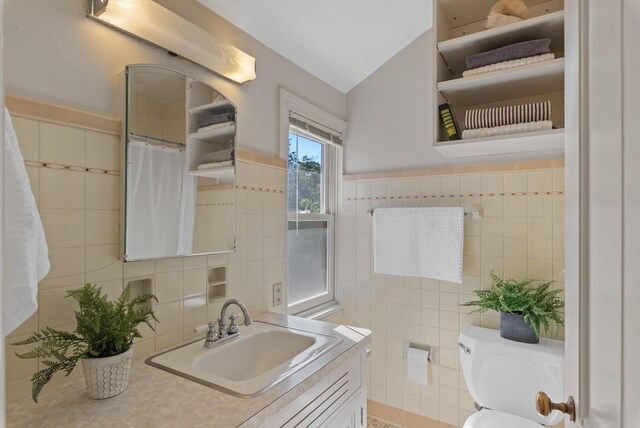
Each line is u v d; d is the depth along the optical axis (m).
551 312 1.60
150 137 1.23
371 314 2.26
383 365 2.22
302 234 2.17
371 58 2.15
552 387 1.51
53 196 0.99
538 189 1.78
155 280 1.26
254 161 1.68
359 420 1.37
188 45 1.31
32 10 0.97
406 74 2.17
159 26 1.21
